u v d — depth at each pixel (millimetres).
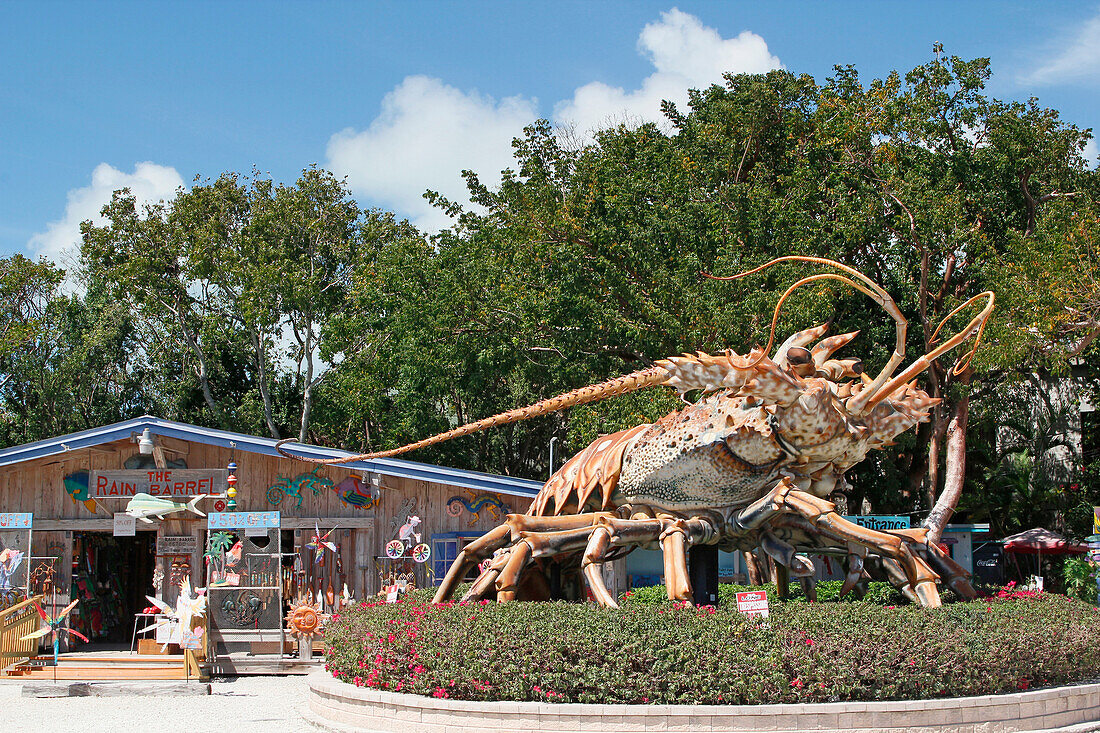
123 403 43531
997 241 25516
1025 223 26047
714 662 8508
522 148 29781
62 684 13617
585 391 11602
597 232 24844
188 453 18625
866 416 11031
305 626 15750
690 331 23109
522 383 35125
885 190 24453
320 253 42125
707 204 25547
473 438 38031
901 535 11320
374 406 36406
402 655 9656
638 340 23734
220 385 44625
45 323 41219
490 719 8648
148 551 24656
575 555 12703
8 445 40812
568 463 13430
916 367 10578
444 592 12531
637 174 26938
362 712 9641
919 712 8352
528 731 8500
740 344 22984
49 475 18609
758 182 27328
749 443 10734
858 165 25422
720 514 11227
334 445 44906
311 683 10969
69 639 18547
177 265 41938
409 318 29453
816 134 26547
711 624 8914
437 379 31656
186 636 14258
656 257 25047
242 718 11227
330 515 18391
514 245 27156
